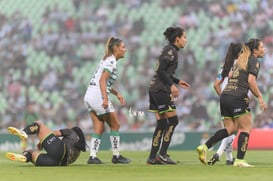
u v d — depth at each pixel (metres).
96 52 84.50
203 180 23.78
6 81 82.25
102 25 86.88
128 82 78.69
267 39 81.94
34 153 32.34
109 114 36.62
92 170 29.45
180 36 34.69
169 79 34.38
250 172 28.22
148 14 86.62
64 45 85.31
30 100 80.25
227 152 36.22
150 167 31.95
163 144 35.19
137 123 72.81
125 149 65.81
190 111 74.50
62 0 89.50
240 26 83.62
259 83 75.25
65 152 32.09
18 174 27.11
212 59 80.25
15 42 86.44
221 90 37.47
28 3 90.06
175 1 86.81
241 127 33.16
